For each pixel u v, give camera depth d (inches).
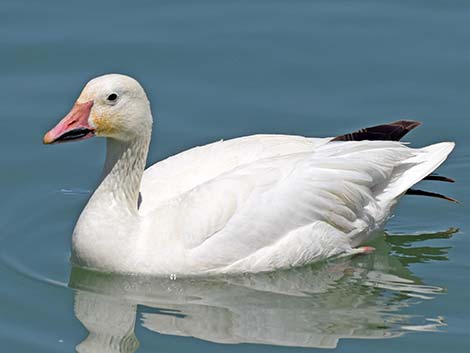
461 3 814.5
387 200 605.9
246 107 725.9
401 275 597.9
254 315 553.0
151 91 732.7
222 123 712.4
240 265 569.3
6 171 677.3
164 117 715.4
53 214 644.1
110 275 569.3
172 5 810.8
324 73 754.8
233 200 565.3
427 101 733.9
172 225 563.8
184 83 741.9
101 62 751.1
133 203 569.6
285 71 755.4
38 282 578.6
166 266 561.3
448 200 669.3
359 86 745.0
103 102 544.1
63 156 695.1
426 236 636.1
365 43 778.2
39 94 727.1
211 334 532.1
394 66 760.3
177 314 549.6
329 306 565.3
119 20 791.7
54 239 621.9
